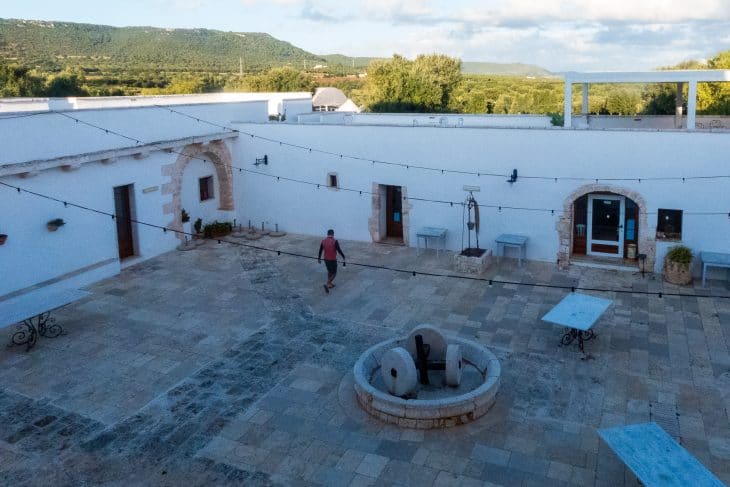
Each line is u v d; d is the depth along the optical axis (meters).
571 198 17.05
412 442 9.28
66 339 13.13
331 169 20.23
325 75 139.62
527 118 22.48
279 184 21.27
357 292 15.73
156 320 14.11
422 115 23.95
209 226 20.88
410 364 9.92
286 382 11.20
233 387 11.05
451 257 18.39
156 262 18.39
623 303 14.62
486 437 9.37
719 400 10.28
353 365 11.83
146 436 9.59
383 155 19.27
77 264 16.25
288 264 18.09
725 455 8.80
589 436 9.34
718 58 36.88
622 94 43.53
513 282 15.56
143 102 23.38
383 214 20.23
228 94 28.00
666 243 16.30
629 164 16.27
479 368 11.12
